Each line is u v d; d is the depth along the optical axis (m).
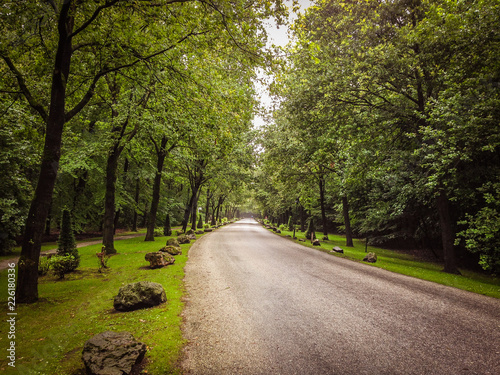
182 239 18.73
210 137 10.06
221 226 46.72
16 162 11.84
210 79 8.77
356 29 13.16
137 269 9.95
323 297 6.95
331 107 13.60
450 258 11.80
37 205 6.51
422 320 5.49
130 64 8.09
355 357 4.00
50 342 4.33
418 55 11.27
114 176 13.96
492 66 9.84
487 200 9.69
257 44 6.70
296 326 5.13
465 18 9.57
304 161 18.62
